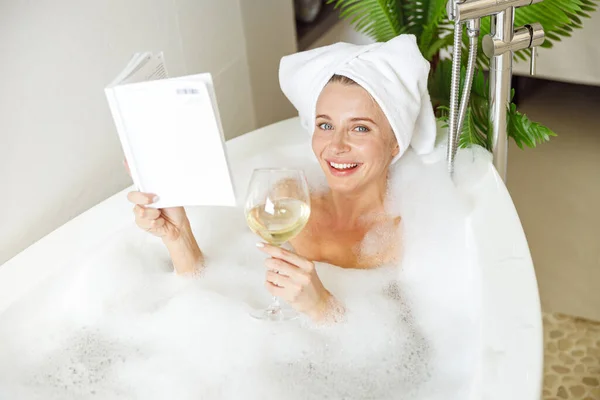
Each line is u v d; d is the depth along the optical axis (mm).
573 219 2311
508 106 1576
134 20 1744
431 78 1977
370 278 1472
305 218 1192
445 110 1922
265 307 1428
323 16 2818
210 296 1425
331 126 1465
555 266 2111
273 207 1175
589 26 2479
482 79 1782
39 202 1550
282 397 1250
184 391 1268
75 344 1362
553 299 1986
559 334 1866
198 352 1335
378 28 2008
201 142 1147
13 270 1361
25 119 1469
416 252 1467
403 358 1307
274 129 1795
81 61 1590
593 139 2723
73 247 1413
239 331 1360
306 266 1237
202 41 2059
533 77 3154
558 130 2797
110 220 1482
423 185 1547
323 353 1319
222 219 1640
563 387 1713
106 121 1709
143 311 1420
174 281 1484
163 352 1344
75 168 1638
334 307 1369
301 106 1579
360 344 1334
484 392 1011
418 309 1403
